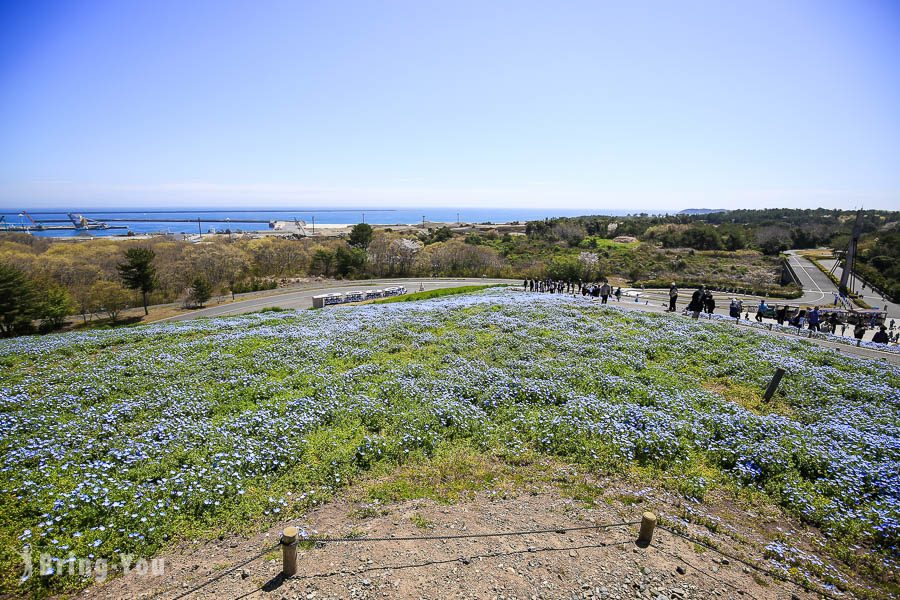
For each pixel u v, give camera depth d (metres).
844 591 6.58
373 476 9.64
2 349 21.30
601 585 6.19
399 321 26.64
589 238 117.56
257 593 5.92
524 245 105.38
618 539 7.36
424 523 7.76
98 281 52.31
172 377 15.95
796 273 82.62
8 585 6.05
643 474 10.01
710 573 6.61
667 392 15.15
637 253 99.19
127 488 8.27
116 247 72.69
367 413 12.45
